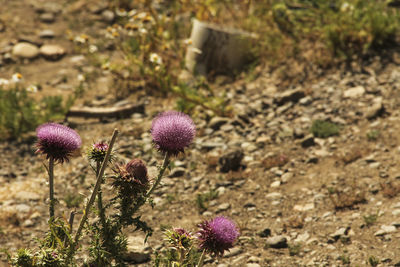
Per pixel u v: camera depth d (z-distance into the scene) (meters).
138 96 9.52
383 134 7.22
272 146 7.51
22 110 8.48
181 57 10.42
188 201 6.37
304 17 10.65
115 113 8.85
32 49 11.65
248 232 5.57
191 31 10.73
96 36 12.54
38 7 13.92
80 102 9.41
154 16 10.83
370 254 4.82
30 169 7.39
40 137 3.04
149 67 9.97
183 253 3.18
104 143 3.22
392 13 10.13
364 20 9.76
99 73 10.77
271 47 10.12
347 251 4.95
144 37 10.40
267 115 8.46
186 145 3.07
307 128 7.81
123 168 3.15
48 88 10.12
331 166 6.72
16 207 6.27
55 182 6.93
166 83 9.41
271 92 9.11
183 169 7.03
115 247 3.20
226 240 3.02
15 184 6.89
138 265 5.00
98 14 13.74
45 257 2.89
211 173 7.02
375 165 6.46
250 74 9.77
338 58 9.49
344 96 8.44
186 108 8.73
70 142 3.08
